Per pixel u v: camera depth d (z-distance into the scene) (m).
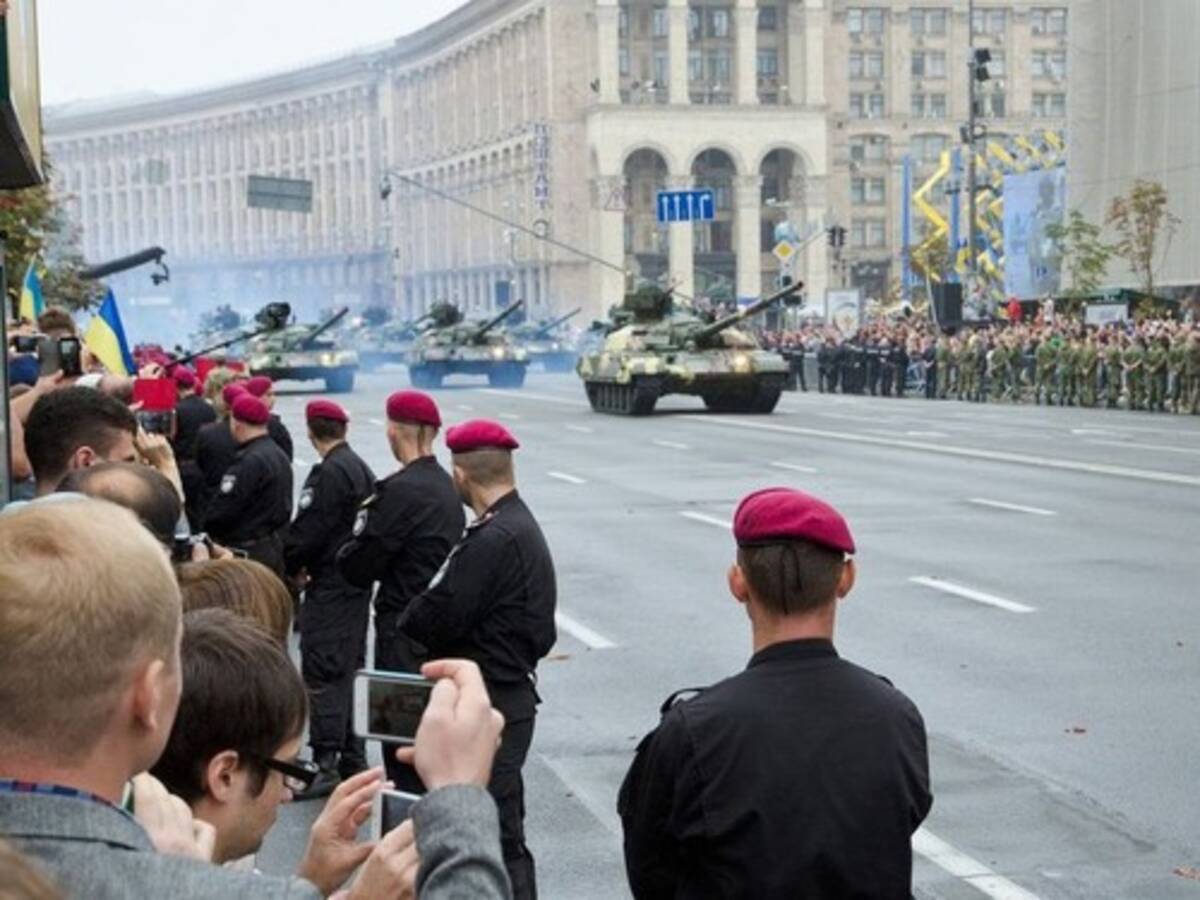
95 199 153.88
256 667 3.33
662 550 19.22
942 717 10.96
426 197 125.06
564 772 9.95
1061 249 56.81
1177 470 26.70
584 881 8.10
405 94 127.44
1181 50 55.62
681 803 4.30
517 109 110.56
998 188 80.81
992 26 113.44
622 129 103.62
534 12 106.62
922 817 4.42
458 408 47.22
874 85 112.25
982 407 47.44
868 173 112.31
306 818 9.27
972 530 20.23
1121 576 16.59
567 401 50.66
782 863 4.21
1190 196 55.56
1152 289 54.41
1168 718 10.88
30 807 2.40
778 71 108.81
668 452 31.95
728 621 14.72
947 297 57.06
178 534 6.92
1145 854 8.24
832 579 4.51
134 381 12.62
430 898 2.58
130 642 2.49
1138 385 44.59
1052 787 9.36
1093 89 60.06
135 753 2.54
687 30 105.19
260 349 57.00
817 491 24.73
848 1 111.12
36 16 11.16
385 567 8.73
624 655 13.27
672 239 105.06
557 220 105.50
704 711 4.36
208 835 2.98
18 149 9.95
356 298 130.12
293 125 135.62
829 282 107.75
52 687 2.44
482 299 116.31
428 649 7.42
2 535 2.51
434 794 2.70
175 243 146.62
